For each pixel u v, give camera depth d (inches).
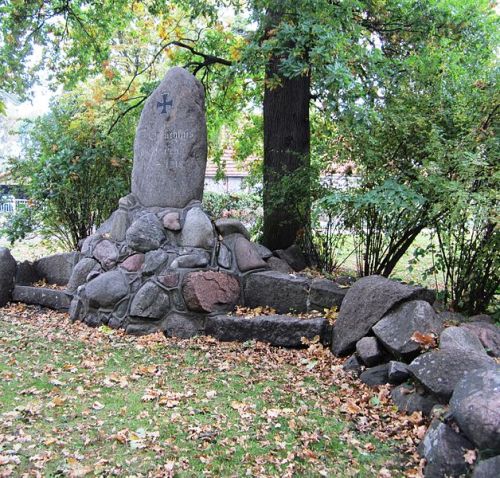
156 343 231.0
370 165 244.5
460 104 224.7
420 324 178.1
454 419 127.2
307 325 217.8
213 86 446.0
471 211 203.0
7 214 386.3
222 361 207.8
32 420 152.8
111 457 134.5
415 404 155.0
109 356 212.7
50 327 257.4
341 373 191.5
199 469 130.6
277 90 323.9
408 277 298.8
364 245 264.7
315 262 299.0
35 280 327.9
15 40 412.8
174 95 276.4
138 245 260.4
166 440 143.3
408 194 214.1
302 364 202.7
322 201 240.2
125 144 374.9
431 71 258.8
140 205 278.4
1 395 170.1
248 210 419.2
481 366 143.8
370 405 166.2
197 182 276.1
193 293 242.7
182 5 404.5
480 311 231.0
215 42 416.8
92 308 261.9
